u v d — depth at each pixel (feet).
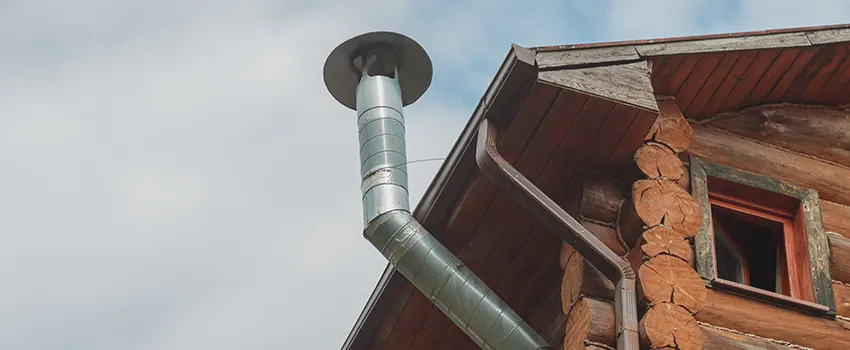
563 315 28.89
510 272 30.14
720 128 30.76
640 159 28.07
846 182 31.04
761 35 29.89
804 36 30.40
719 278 27.68
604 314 26.35
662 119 28.94
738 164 30.12
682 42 28.84
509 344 26.07
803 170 30.76
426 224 29.55
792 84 31.22
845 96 32.14
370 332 32.37
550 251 29.53
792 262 29.55
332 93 31.65
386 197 27.99
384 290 30.71
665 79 29.32
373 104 29.81
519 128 27.43
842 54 30.86
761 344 27.09
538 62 26.61
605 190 28.17
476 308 26.48
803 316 27.91
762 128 31.04
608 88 27.07
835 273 29.27
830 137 31.65
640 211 27.27
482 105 27.61
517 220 28.96
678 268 26.66
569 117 27.22
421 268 27.07
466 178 28.50
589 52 27.48
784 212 30.27
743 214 29.99
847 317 28.45
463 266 27.04
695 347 25.68
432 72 30.96
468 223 29.17
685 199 27.81
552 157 28.07
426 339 31.94
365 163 28.91
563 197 28.73
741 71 30.09
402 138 29.45
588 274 27.07
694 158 29.55
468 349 31.78
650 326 25.61
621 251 27.55
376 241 27.76
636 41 28.27
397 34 30.60
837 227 30.19
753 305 27.61
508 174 26.53
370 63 30.71
